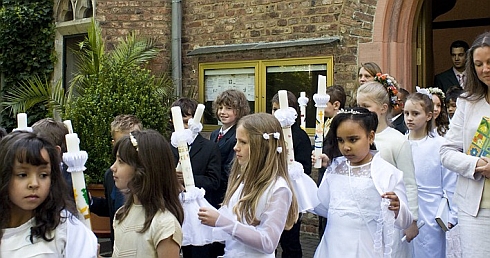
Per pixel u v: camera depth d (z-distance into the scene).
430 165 4.56
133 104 7.27
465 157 3.44
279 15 7.71
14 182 2.42
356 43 7.08
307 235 7.56
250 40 7.98
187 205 3.27
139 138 2.93
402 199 3.40
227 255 3.19
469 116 3.53
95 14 8.77
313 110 7.44
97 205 4.45
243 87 8.09
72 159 2.97
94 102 7.21
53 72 9.65
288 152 3.52
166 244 2.83
